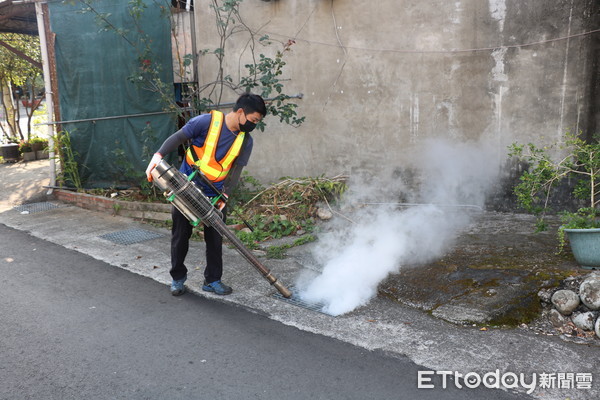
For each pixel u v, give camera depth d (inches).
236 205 251.3
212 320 141.2
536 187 170.2
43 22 296.5
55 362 118.6
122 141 291.3
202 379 111.3
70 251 207.3
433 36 235.5
